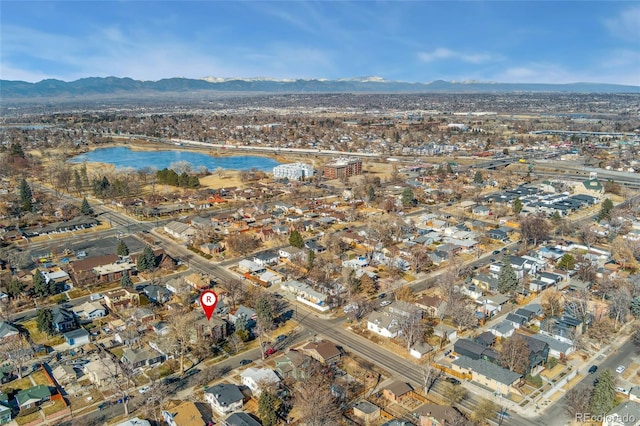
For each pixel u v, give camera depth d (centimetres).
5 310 11919
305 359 9350
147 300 12225
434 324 11306
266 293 12431
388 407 8275
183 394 8675
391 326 10781
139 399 8531
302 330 11144
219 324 10650
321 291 12988
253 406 8325
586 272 13488
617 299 11206
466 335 10788
